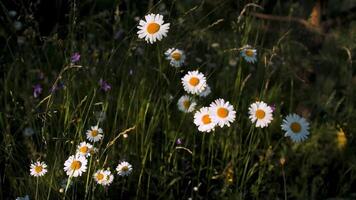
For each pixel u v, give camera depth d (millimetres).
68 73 1965
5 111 2006
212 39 2322
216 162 2020
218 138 2021
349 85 2154
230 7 2408
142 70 2094
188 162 1967
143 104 1957
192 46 2271
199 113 1777
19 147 1972
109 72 2090
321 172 1987
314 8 2137
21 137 2012
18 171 1886
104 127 1984
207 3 2404
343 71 2160
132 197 1918
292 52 2205
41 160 1852
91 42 2316
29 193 1822
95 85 1995
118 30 2383
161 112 2064
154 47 2137
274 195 1944
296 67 2189
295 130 1740
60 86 2059
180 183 1964
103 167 1854
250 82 2189
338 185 1979
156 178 1965
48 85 2102
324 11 2164
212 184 1970
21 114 2059
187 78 1845
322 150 2031
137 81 2049
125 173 1802
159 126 2066
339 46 2125
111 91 2055
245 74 2232
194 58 2232
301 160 2033
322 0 2117
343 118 2111
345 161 2025
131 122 1982
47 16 2373
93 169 1827
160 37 1792
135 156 1951
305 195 1929
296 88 2236
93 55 2154
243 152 1986
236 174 1938
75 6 2109
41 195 1812
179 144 2004
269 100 2121
